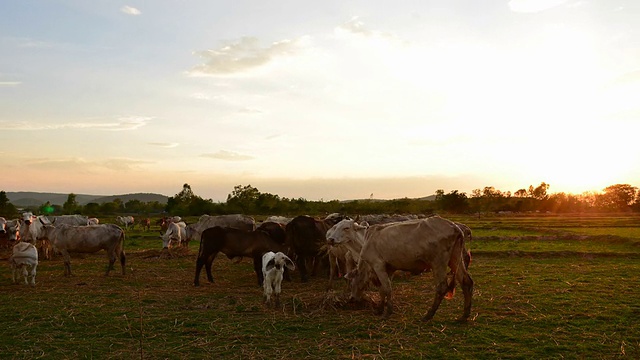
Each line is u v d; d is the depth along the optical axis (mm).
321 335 8523
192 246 28797
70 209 86250
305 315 9961
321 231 14992
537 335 8297
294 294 12438
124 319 9648
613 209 115625
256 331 8797
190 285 13930
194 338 8375
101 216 83438
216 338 8352
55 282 14359
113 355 7484
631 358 7102
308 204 73688
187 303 11273
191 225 24641
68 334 8633
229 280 15008
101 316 9898
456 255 9477
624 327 8664
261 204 70125
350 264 12500
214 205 69625
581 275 14797
